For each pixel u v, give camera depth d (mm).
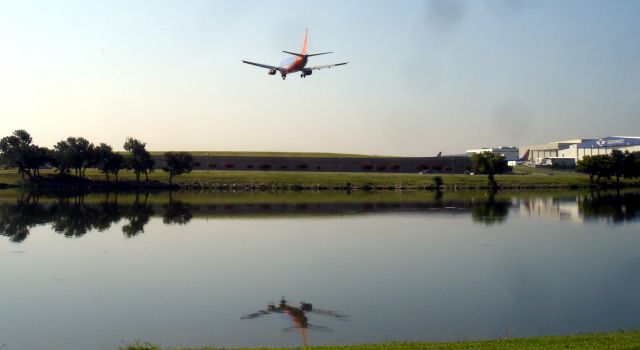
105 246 51562
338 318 29500
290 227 65125
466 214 78688
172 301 32750
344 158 176000
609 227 64500
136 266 42594
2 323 28641
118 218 73438
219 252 48625
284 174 147125
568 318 29406
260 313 30375
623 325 28125
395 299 33219
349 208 87312
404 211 82812
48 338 26406
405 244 52938
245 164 175625
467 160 176250
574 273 40156
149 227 64812
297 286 36344
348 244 52969
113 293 34531
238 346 25109
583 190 132750
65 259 45219
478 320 29109
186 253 48125
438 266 42625
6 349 24984
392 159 176000
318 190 132500
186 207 88625
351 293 34625
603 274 39812
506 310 30938
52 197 108062
